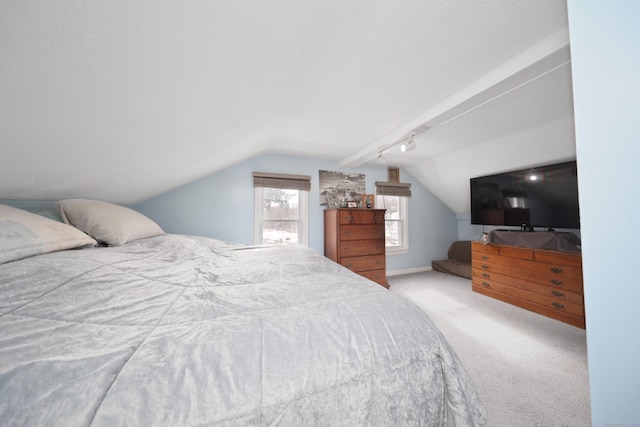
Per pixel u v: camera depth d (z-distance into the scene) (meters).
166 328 0.63
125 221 1.44
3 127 0.72
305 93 1.55
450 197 4.34
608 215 0.41
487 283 3.00
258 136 2.21
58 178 1.18
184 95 1.04
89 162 1.17
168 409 0.43
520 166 3.04
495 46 1.21
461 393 0.71
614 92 0.40
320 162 3.59
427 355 0.72
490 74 1.42
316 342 0.63
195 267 1.20
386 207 4.16
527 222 2.96
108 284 0.76
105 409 0.41
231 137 1.86
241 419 0.47
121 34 0.64
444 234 4.60
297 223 3.46
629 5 0.39
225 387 0.49
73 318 0.60
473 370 1.57
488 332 2.07
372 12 0.93
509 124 2.31
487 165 3.26
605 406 0.41
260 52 1.00
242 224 3.09
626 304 0.39
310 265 1.35
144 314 0.69
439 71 1.40
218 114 1.37
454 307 2.63
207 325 0.65
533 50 1.23
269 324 0.67
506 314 2.45
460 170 3.60
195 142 1.60
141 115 1.02
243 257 1.55
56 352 0.49
